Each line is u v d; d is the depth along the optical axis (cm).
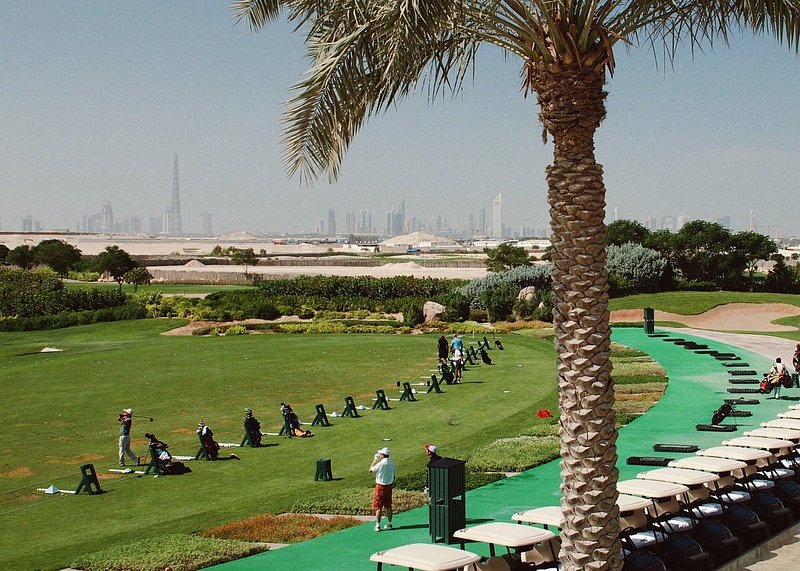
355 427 3019
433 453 1636
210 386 4078
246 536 1689
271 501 2009
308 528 1723
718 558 1366
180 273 12850
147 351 5597
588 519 1036
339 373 4428
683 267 8631
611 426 1042
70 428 3155
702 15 1163
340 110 1033
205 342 6100
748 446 1659
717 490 1463
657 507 1356
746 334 5666
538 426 2778
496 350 5212
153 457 2412
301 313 7700
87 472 2234
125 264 11400
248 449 2712
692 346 4834
